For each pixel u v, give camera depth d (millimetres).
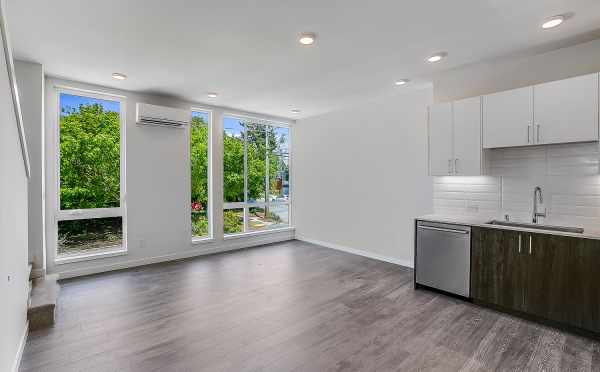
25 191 2592
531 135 3039
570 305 2652
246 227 6109
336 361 2238
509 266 3010
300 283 3941
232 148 5898
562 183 3105
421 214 4559
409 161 4695
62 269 4023
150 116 4570
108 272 4328
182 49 3047
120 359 2246
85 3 2225
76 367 2148
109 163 4473
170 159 4941
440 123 3738
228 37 2785
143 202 4676
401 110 4793
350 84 4188
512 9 2326
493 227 3109
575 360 2262
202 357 2281
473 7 2299
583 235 2592
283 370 2131
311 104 5344
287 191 6852
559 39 2844
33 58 3283
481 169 3404
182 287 3768
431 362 2230
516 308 2965
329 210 6012
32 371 2100
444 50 3080
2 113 1793
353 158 5543
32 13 2357
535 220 3258
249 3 2240
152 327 2738
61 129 4102
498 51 3096
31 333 2604
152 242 4777
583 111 2746
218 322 2844
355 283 3947
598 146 2758
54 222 3990
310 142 6410
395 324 2820
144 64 3453
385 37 2789
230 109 5699
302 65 3486
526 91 3074
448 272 3447
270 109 5730
